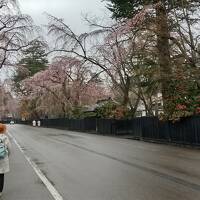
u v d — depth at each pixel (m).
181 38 29.05
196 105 23.88
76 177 12.01
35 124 91.19
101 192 9.45
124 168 13.72
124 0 33.59
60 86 61.44
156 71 28.92
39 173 13.13
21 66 34.06
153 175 11.86
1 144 9.15
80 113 57.28
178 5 29.36
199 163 14.74
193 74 26.77
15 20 31.42
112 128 40.84
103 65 41.41
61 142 29.52
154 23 29.95
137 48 31.84
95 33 40.38
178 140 25.17
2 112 110.94
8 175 12.80
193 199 8.32
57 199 8.77
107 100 52.56
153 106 41.91
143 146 24.38
